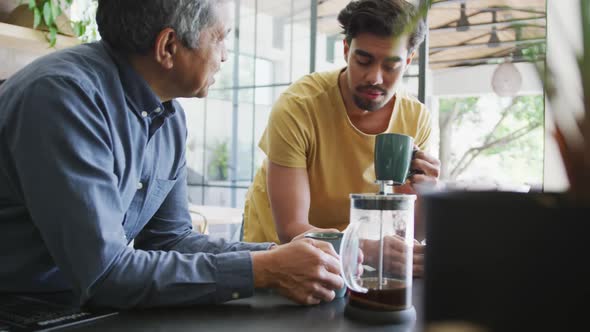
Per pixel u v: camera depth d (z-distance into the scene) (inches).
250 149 244.4
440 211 15.7
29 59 100.1
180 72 42.3
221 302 33.3
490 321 15.1
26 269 37.7
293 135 54.6
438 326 15.9
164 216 50.0
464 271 15.4
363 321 29.4
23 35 88.9
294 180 54.1
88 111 34.8
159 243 49.4
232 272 33.4
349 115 58.1
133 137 42.6
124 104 40.4
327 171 57.6
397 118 60.4
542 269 14.4
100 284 31.9
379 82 51.7
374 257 29.5
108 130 36.2
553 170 15.9
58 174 32.3
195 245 48.0
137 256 33.5
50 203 32.3
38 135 32.8
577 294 14.1
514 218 14.7
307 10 211.6
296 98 57.1
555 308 14.4
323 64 180.1
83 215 32.2
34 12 89.4
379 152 33.3
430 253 16.1
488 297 15.1
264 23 222.4
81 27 98.6
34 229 37.3
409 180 47.5
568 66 15.4
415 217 45.3
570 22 15.4
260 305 33.3
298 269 33.2
